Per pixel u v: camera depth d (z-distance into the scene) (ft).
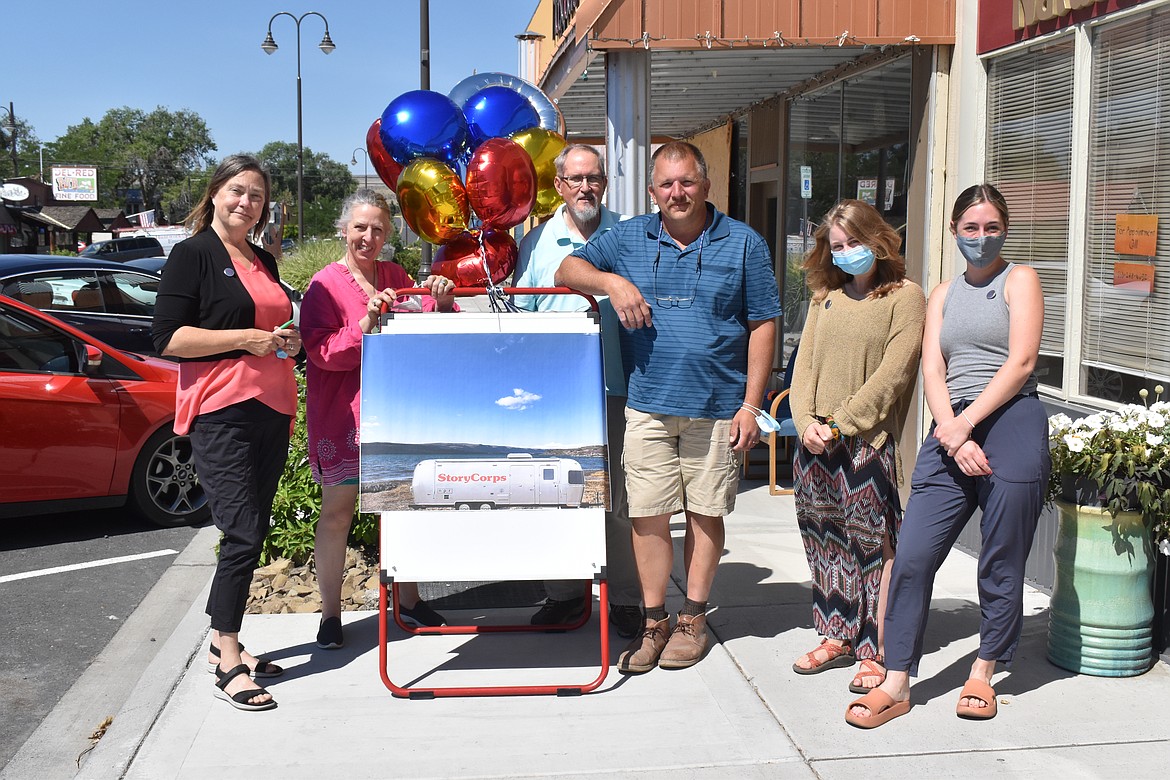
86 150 368.07
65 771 11.69
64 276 29.35
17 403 19.66
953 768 10.96
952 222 12.10
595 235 13.91
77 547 20.77
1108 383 16.70
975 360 12.06
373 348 12.95
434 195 14.39
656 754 11.35
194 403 12.46
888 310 12.51
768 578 17.40
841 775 10.85
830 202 25.41
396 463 12.67
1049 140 17.80
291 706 12.59
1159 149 15.40
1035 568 16.90
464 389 12.86
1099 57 16.57
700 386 13.21
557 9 26.20
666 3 19.25
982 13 19.01
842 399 12.84
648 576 13.84
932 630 14.83
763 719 12.17
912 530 12.15
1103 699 12.57
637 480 13.48
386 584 12.64
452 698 12.81
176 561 19.63
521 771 11.00
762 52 21.52
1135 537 12.91
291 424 13.23
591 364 13.00
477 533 12.67
